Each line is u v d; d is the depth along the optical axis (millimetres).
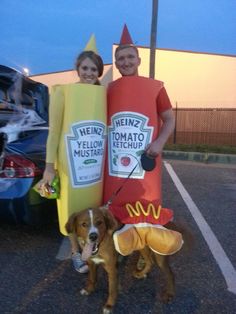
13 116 5203
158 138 3477
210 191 7480
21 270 3961
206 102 19000
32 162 4094
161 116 3613
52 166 3418
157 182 3582
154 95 3504
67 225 3248
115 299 3314
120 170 3564
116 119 3543
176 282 3830
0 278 3797
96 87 3398
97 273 3795
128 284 3758
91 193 3529
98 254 3246
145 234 3262
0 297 3479
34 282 3752
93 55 3529
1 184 4078
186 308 3402
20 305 3371
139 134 3500
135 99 3479
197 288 3734
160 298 3539
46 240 4641
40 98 6148
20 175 4066
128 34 3744
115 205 3551
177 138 16391
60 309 3334
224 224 5523
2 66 5508
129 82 3486
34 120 5480
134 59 3652
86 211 3174
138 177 3539
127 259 4270
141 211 3354
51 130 3395
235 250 4625
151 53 13258
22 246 4480
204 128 16609
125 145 3531
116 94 3541
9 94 5508
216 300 3543
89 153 3451
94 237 3064
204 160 11914
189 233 3516
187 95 18938
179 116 16797
